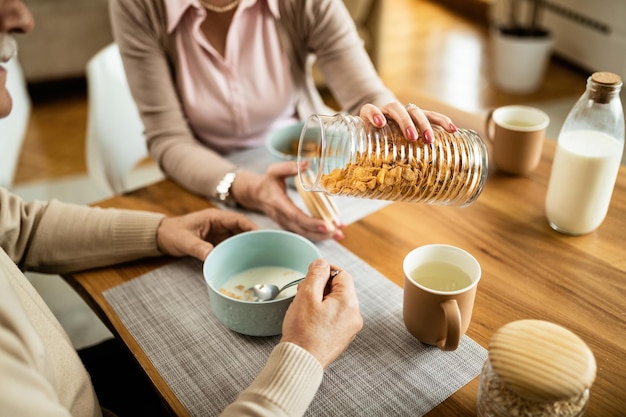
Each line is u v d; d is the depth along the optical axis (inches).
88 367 40.1
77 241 36.6
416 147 32.1
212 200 43.7
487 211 39.9
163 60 48.3
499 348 22.4
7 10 28.6
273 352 26.4
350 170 31.9
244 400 24.6
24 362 21.4
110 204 43.1
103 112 60.3
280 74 52.2
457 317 26.1
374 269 35.4
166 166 46.9
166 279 35.8
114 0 46.1
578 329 30.2
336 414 26.3
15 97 110.0
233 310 30.1
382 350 29.8
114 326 32.2
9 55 30.0
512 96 122.0
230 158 48.8
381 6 114.1
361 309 32.5
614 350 28.9
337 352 27.2
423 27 163.6
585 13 125.0
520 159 42.1
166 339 31.2
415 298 28.1
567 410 22.3
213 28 49.2
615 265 34.6
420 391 27.3
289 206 38.8
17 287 27.2
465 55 144.1
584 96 35.7
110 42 123.1
